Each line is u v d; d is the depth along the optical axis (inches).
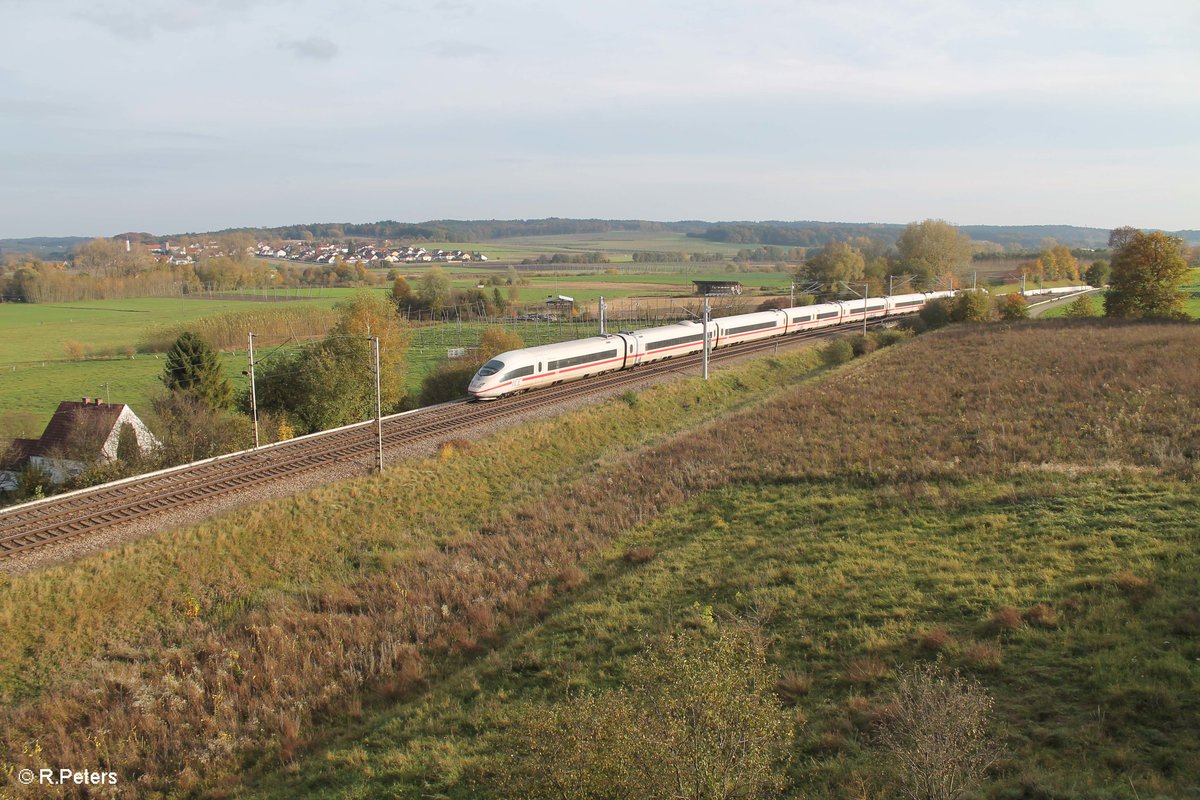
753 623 730.2
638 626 797.2
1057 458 1184.8
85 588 919.0
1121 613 646.5
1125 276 3302.2
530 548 1083.3
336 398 1777.8
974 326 3255.4
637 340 2289.6
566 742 442.6
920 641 657.6
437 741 644.1
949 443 1366.9
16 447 1659.7
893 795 477.7
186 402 1576.0
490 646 836.0
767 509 1125.7
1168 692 526.3
